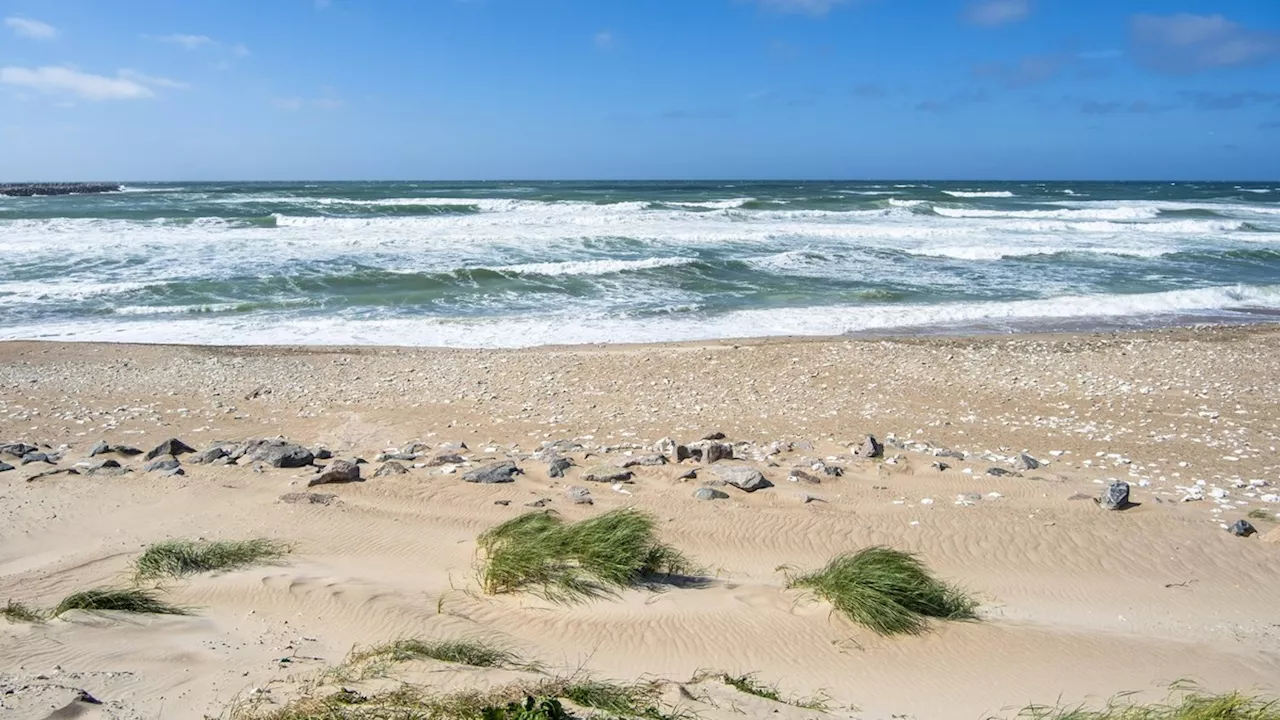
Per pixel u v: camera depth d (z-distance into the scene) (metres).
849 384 15.13
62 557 6.86
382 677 4.63
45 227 36.59
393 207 49.81
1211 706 4.70
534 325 21.05
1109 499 8.73
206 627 5.41
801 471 9.75
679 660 5.37
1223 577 7.22
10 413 13.02
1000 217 51.22
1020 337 19.88
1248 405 13.84
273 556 6.90
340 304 23.34
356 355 17.50
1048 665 5.49
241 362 16.78
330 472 9.03
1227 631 6.24
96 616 5.39
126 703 4.21
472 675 4.75
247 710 4.18
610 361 16.83
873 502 8.96
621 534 6.84
